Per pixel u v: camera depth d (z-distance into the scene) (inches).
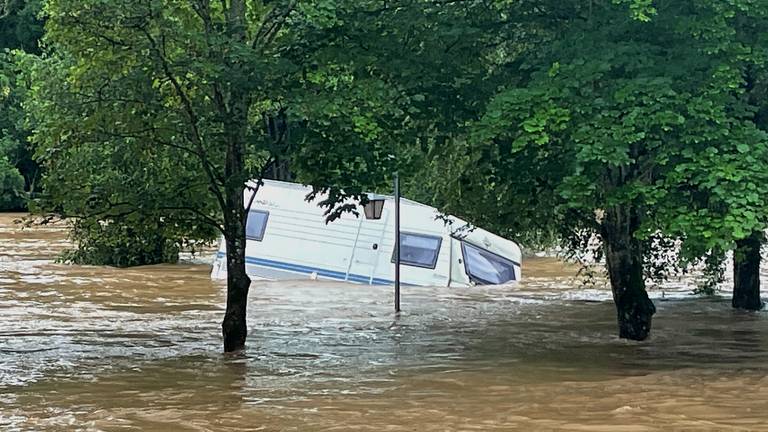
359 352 609.3
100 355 596.1
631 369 543.5
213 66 513.3
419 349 622.8
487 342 655.8
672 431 386.0
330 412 427.8
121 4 524.7
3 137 2689.5
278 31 580.4
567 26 575.8
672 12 516.4
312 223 1112.8
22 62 1867.6
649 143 509.0
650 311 666.2
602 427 394.3
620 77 522.6
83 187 582.9
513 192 655.8
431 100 596.1
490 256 1113.4
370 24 565.9
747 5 498.6
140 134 569.9
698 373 526.6
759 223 491.8
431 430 391.5
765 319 777.6
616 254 663.8
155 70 539.2
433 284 1072.2
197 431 393.7
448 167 775.1
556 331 713.6
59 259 1275.8
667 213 513.3
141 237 629.6
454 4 603.5
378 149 569.6
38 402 455.8
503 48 635.5
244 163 589.6
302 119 527.8
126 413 428.8
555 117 496.7
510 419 410.9
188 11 562.6
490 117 510.9
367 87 535.8
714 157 491.8
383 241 1093.8
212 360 575.8
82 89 574.6
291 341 658.2
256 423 407.5
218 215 642.2
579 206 517.7
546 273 1219.2
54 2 549.0
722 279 973.2
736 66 515.8
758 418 408.8
